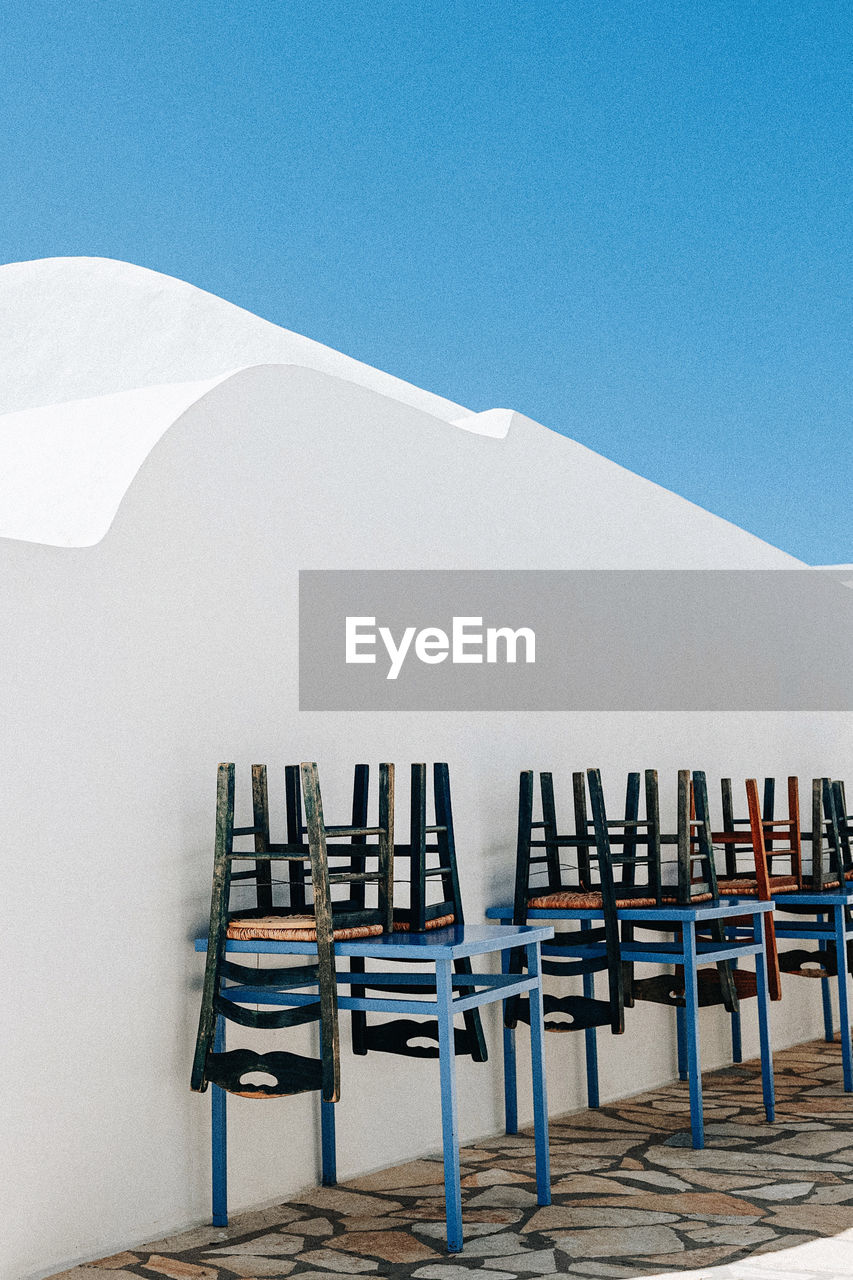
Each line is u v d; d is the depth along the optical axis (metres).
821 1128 5.06
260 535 4.43
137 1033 3.75
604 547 6.34
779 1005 7.34
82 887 3.64
